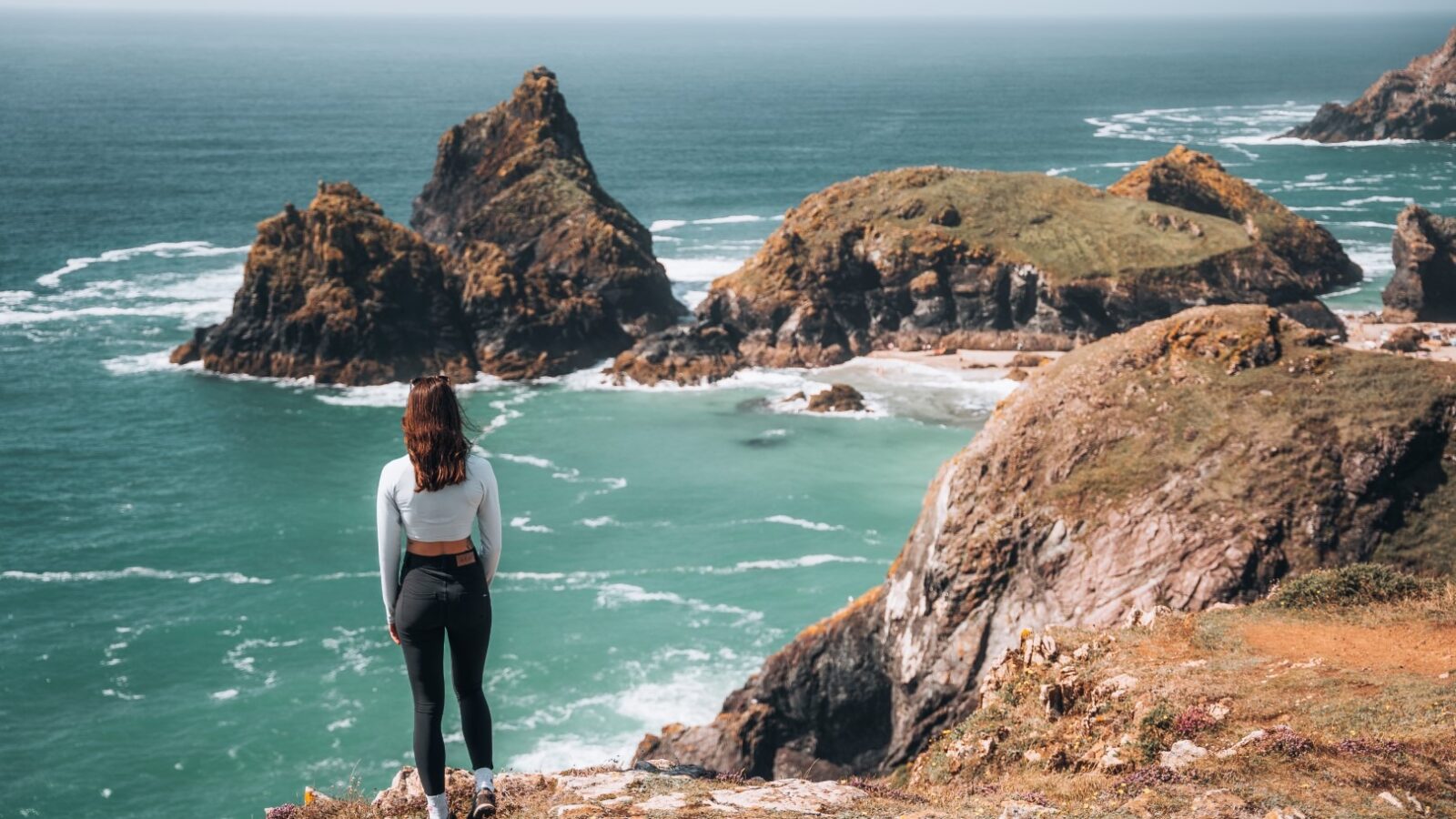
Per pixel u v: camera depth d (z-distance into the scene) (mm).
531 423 81438
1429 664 13344
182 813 39438
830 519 63969
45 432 78000
